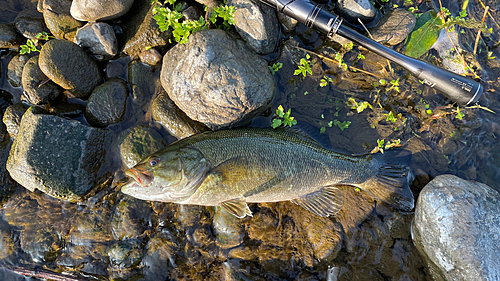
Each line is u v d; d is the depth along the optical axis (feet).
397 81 1.75
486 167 1.74
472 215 1.54
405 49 1.80
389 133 1.80
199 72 1.63
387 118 1.78
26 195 1.81
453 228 1.54
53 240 1.79
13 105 1.81
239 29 1.71
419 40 1.78
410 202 1.71
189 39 1.68
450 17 1.79
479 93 1.60
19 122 1.79
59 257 1.78
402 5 1.85
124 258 1.74
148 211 1.78
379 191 1.73
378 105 1.82
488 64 1.82
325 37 1.83
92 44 1.75
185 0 1.82
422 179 1.75
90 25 1.74
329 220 1.72
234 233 1.74
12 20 1.88
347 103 1.83
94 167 1.77
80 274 1.76
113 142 1.82
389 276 1.67
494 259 1.51
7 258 1.78
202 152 1.59
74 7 1.70
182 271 1.73
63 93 1.80
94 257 1.77
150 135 1.77
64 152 1.71
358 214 1.73
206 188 1.60
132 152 1.75
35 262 1.78
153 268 1.74
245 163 1.60
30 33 1.83
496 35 1.86
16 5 1.90
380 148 1.75
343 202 1.75
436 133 1.79
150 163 1.54
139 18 1.79
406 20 1.74
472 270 1.50
